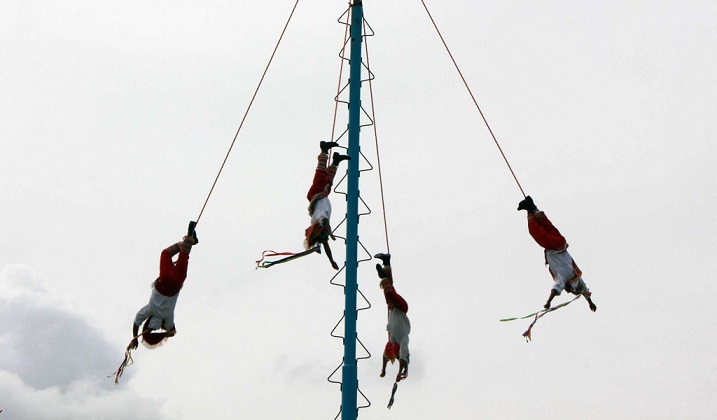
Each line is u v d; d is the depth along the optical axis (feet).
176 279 59.82
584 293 59.57
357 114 61.11
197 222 61.82
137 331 60.08
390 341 60.95
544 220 60.03
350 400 55.31
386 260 61.98
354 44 62.54
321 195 59.11
